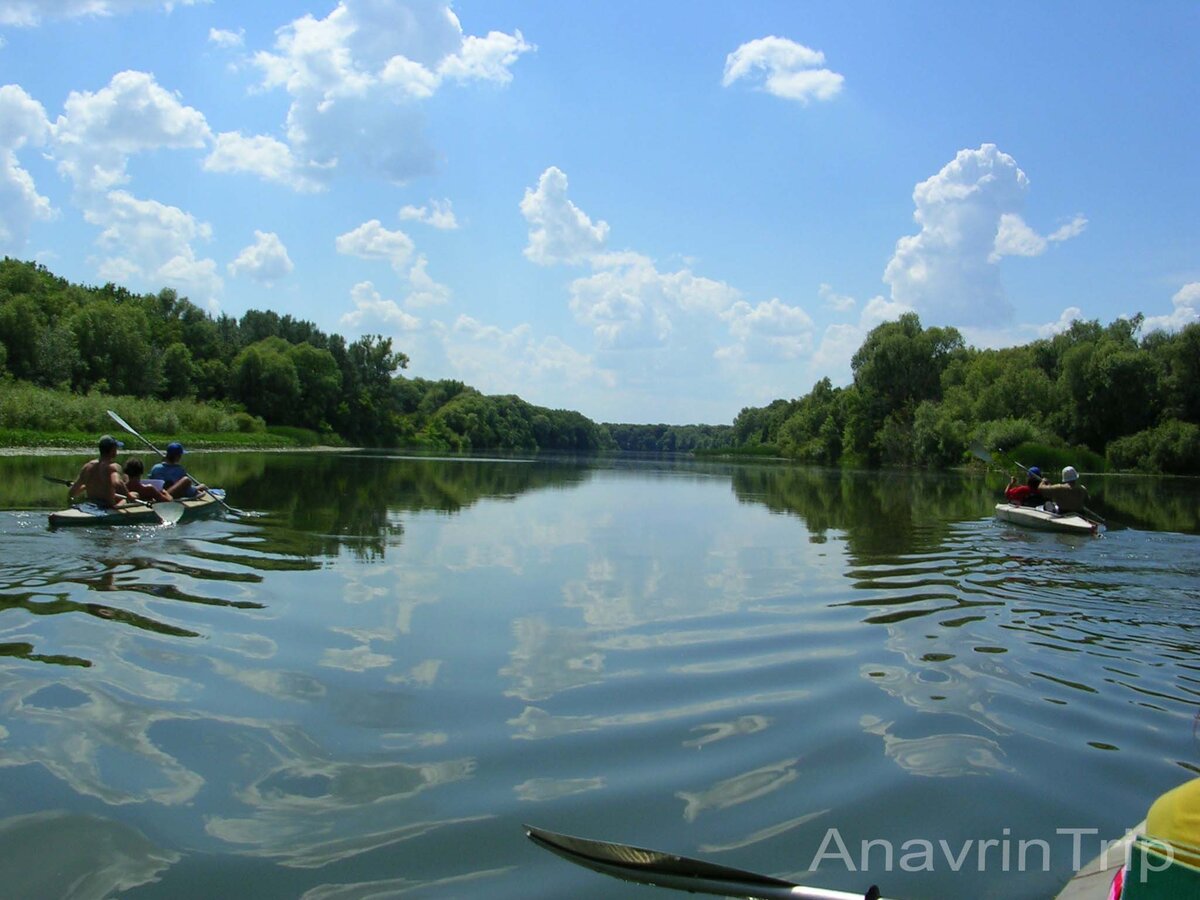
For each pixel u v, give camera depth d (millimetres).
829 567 11500
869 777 4594
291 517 15352
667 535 14977
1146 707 5828
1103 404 52438
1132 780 4648
